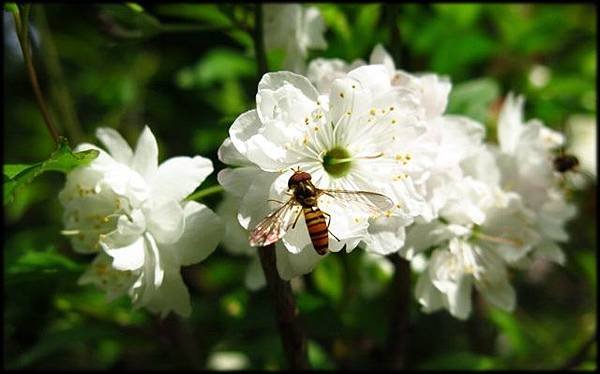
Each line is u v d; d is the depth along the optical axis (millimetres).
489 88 141
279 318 100
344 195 96
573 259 162
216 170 127
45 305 137
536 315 218
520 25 173
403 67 160
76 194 101
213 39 187
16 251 148
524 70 177
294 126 92
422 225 106
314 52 139
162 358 157
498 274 114
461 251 109
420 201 97
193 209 99
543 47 176
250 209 91
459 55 164
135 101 195
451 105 139
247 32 124
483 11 173
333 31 153
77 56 202
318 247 89
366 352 145
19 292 133
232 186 92
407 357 154
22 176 96
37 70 171
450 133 108
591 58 185
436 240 107
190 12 160
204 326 149
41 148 213
